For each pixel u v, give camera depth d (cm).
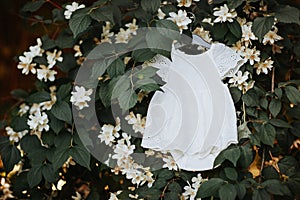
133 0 256
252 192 247
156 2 246
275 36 245
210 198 245
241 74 244
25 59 260
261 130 242
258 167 257
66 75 282
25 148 256
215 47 244
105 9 246
